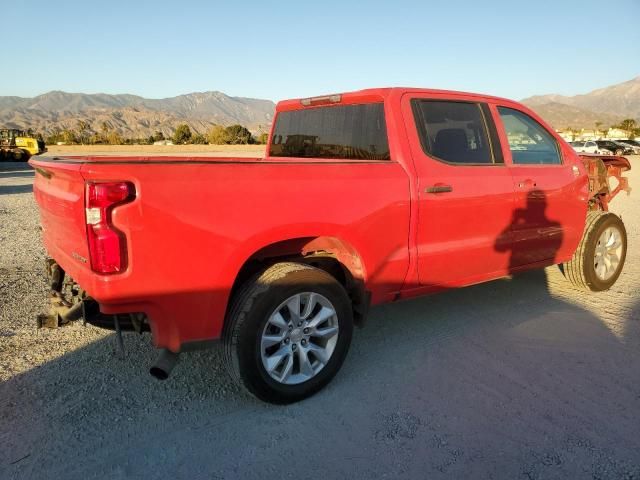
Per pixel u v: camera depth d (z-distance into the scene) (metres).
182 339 3.03
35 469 2.70
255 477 2.66
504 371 3.80
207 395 3.46
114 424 3.11
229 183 3.01
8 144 39.41
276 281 3.14
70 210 2.89
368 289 3.74
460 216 4.16
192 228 2.90
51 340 4.26
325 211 3.37
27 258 6.97
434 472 2.70
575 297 5.46
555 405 3.33
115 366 3.83
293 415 3.23
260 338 3.13
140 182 2.75
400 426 3.10
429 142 4.06
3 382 3.57
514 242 4.66
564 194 5.06
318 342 3.49
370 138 4.12
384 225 3.70
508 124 4.73
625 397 3.43
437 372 3.79
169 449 2.88
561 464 2.75
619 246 5.66
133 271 2.78
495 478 2.65
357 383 3.63
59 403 3.32
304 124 4.87
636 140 48.09
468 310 5.06
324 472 2.70
